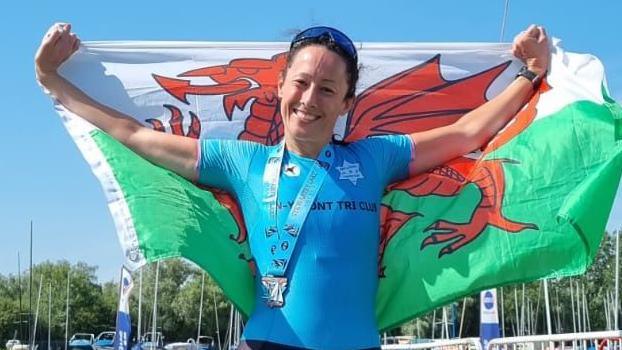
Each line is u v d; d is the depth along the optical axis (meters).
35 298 74.94
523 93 4.23
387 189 4.04
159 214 3.96
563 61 4.17
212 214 3.93
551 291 57.31
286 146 3.64
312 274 3.42
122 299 21.50
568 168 3.95
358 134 4.57
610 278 56.66
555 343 8.83
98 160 4.05
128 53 4.49
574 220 3.46
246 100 4.59
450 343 9.45
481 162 4.08
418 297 3.94
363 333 3.40
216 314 59.59
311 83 3.48
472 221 3.97
